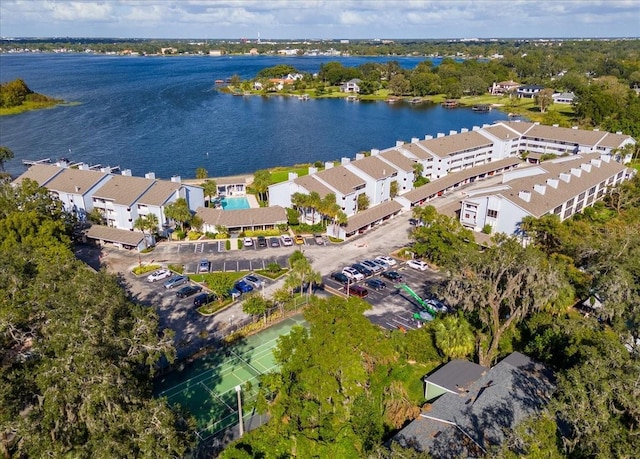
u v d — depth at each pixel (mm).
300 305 84812
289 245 109562
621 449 42375
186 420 49875
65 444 42875
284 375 56531
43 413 43281
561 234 94625
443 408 55125
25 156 191875
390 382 61250
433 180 150125
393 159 140375
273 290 89938
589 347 54906
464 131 171750
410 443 50562
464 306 72812
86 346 44156
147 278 94375
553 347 64875
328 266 100062
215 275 85375
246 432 56844
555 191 114812
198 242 111562
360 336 57688
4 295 56094
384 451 45938
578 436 45312
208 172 174875
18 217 86625
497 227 108438
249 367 69250
